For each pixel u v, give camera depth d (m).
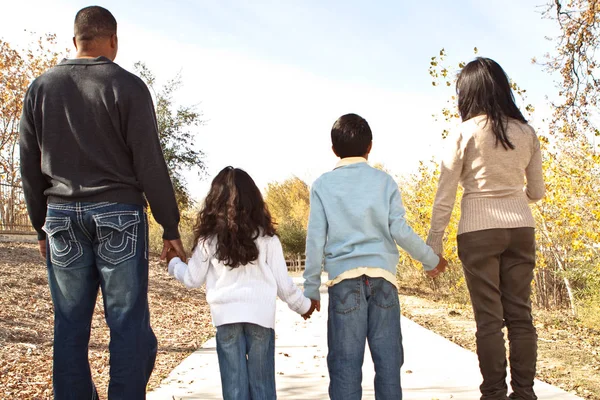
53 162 2.89
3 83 20.62
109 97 2.87
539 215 10.00
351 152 3.43
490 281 3.34
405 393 4.31
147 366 2.93
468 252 3.40
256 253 3.09
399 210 3.29
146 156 2.89
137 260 2.91
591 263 9.63
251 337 3.11
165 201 2.96
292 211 40.84
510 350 3.42
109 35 3.07
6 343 6.47
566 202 9.18
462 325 9.22
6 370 5.32
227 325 3.09
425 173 13.05
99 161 2.87
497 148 3.35
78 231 2.88
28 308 8.54
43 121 2.90
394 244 3.33
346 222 3.25
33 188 3.06
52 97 2.90
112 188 2.88
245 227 3.09
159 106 24.97
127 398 2.81
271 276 3.16
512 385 3.42
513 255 3.42
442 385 4.55
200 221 3.19
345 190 3.30
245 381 3.06
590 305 9.30
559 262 10.55
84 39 3.02
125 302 2.87
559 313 10.67
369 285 3.18
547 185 9.31
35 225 3.17
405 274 17.03
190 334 8.45
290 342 7.07
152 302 11.76
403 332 7.73
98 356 6.20
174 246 3.17
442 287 15.05
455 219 11.34
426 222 13.48
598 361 5.93
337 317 3.19
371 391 4.38
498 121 3.36
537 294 11.86
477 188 3.41
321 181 3.39
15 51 20.91
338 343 3.17
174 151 24.86
